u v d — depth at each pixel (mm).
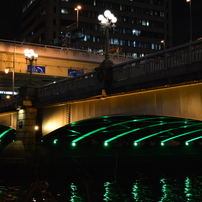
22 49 68688
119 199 31875
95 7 130250
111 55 83875
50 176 46562
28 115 46594
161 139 51594
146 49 139000
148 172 51938
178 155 56719
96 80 34188
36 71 70062
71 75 74500
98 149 50438
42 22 126250
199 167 58625
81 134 46312
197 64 24594
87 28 127750
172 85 26766
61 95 40125
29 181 42094
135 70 30391
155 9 142750
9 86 88062
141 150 52500
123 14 135625
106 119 36938
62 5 125125
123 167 52000
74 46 123375
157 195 33750
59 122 41875
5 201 31219
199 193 34562
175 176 47938
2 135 62562
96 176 47219
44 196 31266
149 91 29562
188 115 26375
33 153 46469
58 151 48156
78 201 31016
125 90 31156
